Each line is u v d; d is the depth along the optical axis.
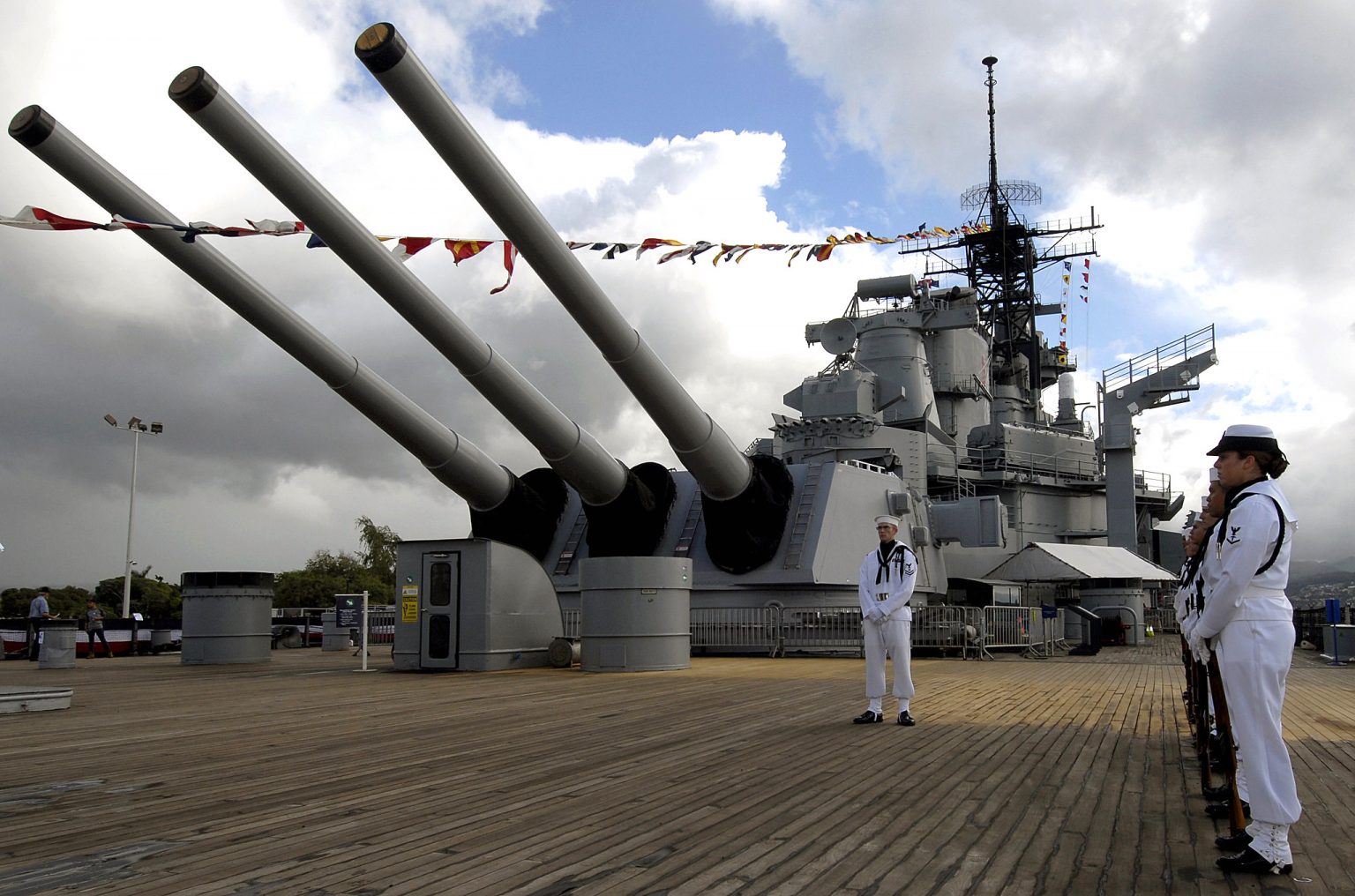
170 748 7.19
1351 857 4.31
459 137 9.85
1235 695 4.17
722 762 6.50
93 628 20.62
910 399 29.45
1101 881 3.92
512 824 4.79
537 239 11.35
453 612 15.13
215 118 9.30
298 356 13.94
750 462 18.94
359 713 9.30
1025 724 8.41
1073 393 41.88
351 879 3.88
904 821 4.85
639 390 14.80
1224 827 4.76
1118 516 31.16
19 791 5.59
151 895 3.68
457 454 17.30
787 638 18.39
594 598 14.82
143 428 33.69
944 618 18.47
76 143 10.19
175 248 11.77
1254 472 4.34
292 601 45.91
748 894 3.72
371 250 11.57
